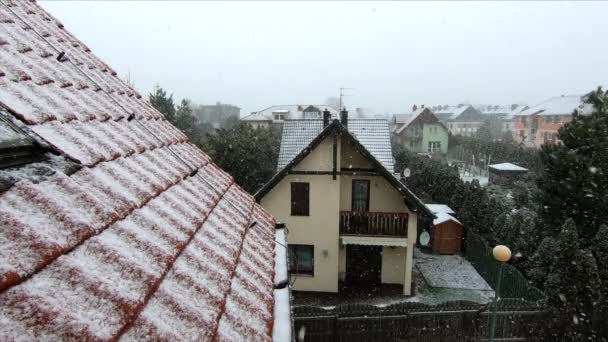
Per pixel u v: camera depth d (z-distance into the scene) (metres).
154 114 5.24
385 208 14.55
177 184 3.75
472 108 85.44
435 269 16.66
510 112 90.88
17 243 1.70
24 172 2.19
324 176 13.84
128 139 3.72
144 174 3.28
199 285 2.48
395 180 13.06
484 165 47.16
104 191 2.56
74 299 1.68
